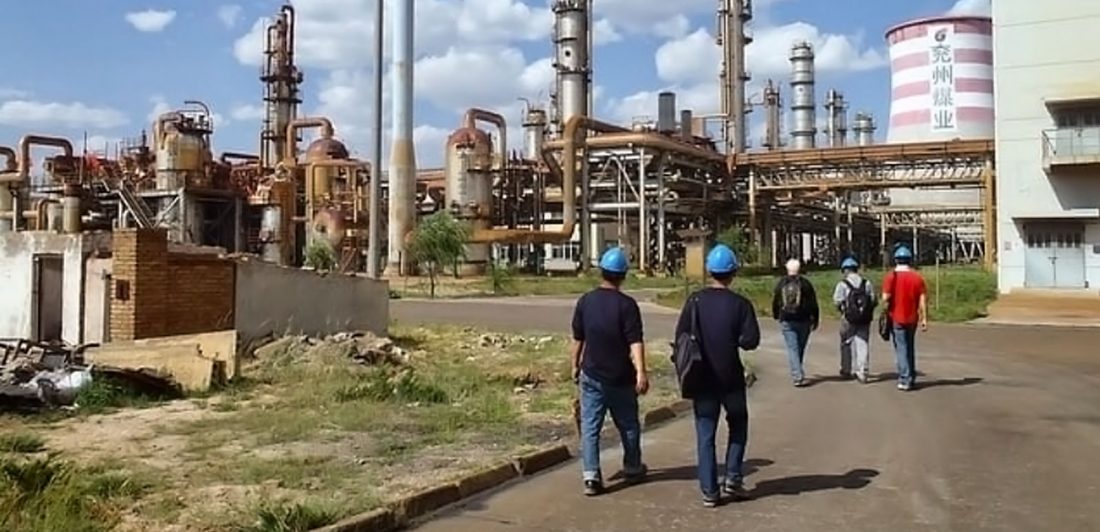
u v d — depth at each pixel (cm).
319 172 6750
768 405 1350
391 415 1155
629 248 7375
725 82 8744
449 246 5412
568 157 6769
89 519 661
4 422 1080
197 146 6188
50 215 5709
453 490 800
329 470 852
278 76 7962
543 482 873
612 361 825
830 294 4188
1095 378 1650
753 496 803
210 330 1730
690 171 7450
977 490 820
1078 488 828
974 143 6394
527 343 2231
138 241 1603
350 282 2100
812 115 10506
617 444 1055
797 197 8431
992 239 6425
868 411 1284
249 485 789
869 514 741
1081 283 3669
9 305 1778
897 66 10162
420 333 2469
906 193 9819
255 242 6475
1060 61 3703
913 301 1505
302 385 1390
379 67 2212
